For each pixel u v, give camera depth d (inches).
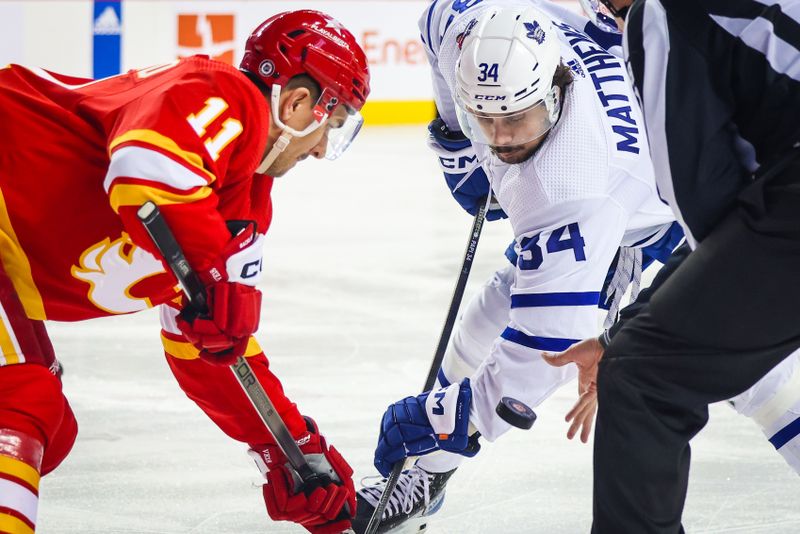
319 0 1224.2
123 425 375.6
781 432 258.1
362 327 506.9
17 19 1095.0
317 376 432.5
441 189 936.9
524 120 249.9
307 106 225.3
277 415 242.1
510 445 366.9
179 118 200.8
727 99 199.5
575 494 324.2
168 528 292.4
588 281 253.8
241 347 219.5
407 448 271.3
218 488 322.0
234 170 216.1
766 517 300.2
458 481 334.6
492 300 318.7
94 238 215.6
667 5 200.4
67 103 218.4
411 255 671.8
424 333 497.7
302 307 543.5
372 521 281.1
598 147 255.4
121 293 225.6
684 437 211.8
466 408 265.1
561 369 259.6
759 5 194.9
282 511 252.7
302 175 1007.6
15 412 202.8
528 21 253.1
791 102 193.6
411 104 1306.6
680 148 202.5
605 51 286.2
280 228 757.9
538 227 255.9
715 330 202.5
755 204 195.5
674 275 208.5
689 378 206.5
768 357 205.5
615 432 212.7
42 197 210.4
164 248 200.8
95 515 298.7
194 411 392.5
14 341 207.6
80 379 426.9
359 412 391.2
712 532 289.6
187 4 1164.5
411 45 1294.3
